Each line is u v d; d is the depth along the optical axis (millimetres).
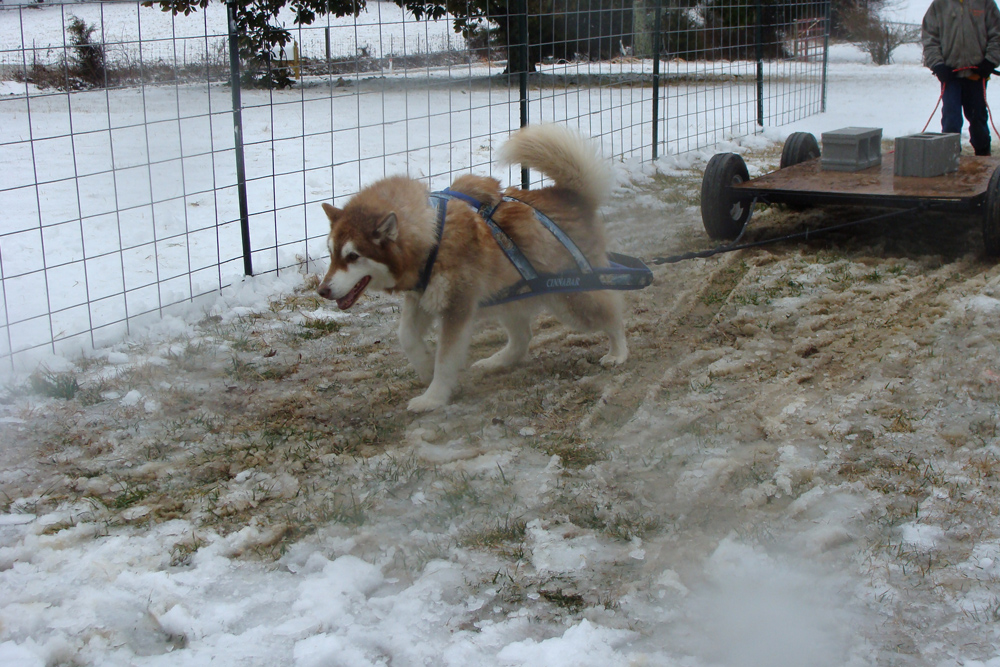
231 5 6516
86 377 4504
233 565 2863
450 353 4066
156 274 5898
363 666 2352
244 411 4141
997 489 3070
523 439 3754
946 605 2500
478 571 2795
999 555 2701
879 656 2320
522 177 7969
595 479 3342
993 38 7879
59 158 9984
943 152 6215
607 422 3896
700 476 3299
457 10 8141
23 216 7500
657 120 9875
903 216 7000
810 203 6113
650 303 5488
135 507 3240
